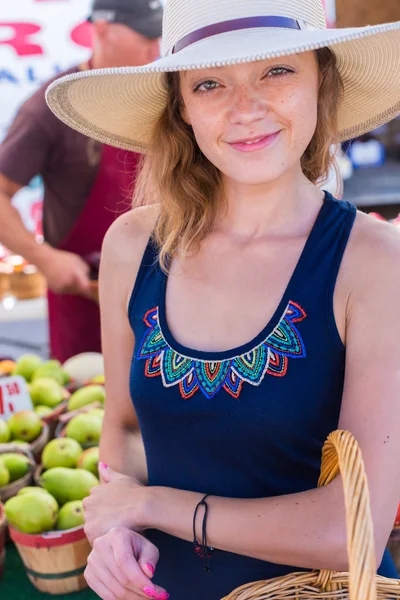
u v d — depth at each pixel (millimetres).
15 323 5523
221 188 1332
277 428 1161
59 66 5070
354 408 1118
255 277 1246
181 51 1157
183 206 1338
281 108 1125
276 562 1148
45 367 2504
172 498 1227
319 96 1299
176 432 1237
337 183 1447
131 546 1188
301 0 1164
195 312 1267
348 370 1142
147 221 1421
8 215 2855
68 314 3092
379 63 1277
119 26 2787
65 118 1422
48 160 2885
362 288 1147
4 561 1720
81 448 1971
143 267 1370
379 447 1088
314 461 1217
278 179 1247
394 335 1112
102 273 1446
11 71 4996
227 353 1188
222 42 1118
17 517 1614
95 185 2893
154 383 1246
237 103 1125
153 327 1289
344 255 1182
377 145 5930
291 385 1151
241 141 1145
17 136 2820
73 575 1623
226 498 1195
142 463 1483
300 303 1175
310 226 1262
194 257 1315
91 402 2238
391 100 1401
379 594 1067
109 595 1195
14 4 4914
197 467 1248
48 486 1749
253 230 1279
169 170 1369
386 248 1154
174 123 1368
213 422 1188
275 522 1125
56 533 1582
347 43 1227
